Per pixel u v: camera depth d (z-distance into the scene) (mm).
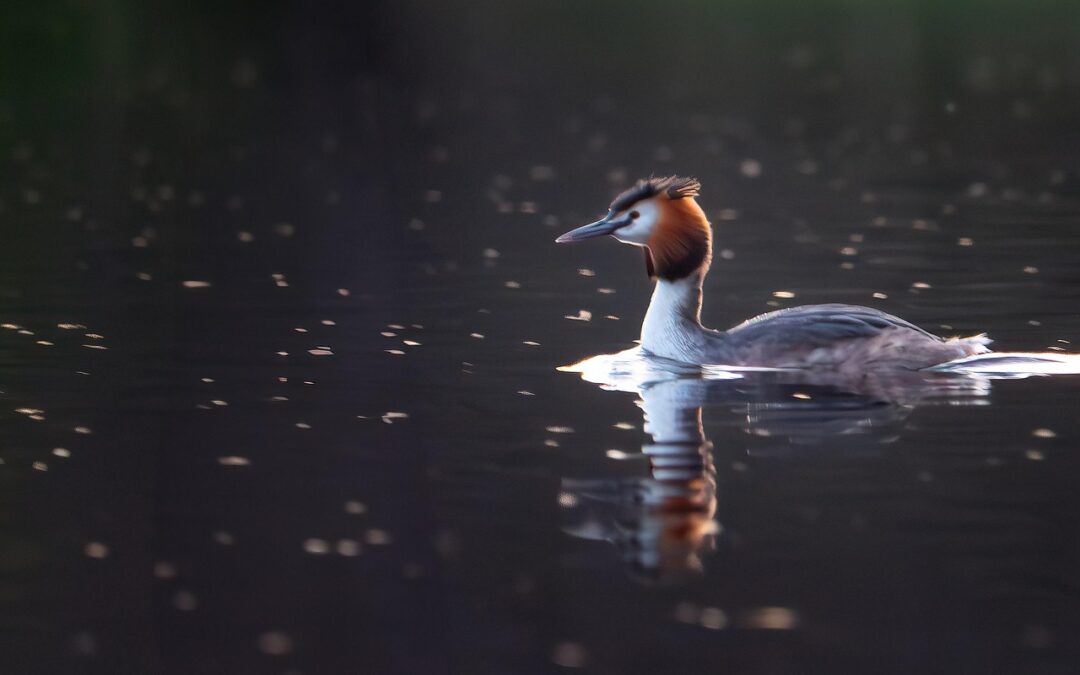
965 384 13625
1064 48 48062
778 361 14406
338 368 14625
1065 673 7980
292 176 29641
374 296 18453
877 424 12336
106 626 8758
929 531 9930
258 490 10977
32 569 9562
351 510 10539
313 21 58500
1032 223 22609
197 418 12852
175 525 10297
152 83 43469
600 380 14094
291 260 20969
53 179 28984
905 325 14414
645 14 62344
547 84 44969
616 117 38344
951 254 20391
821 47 51188
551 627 8672
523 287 19062
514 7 65062
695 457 11578
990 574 9227
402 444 12023
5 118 37188
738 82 44219
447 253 21594
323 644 8516
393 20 60156
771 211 24859
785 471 11203
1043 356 14492
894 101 39219
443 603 9023
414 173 30094
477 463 11516
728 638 8516
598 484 10992
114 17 54625
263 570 9531
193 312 17391
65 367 14688
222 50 50688
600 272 20188
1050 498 10438
